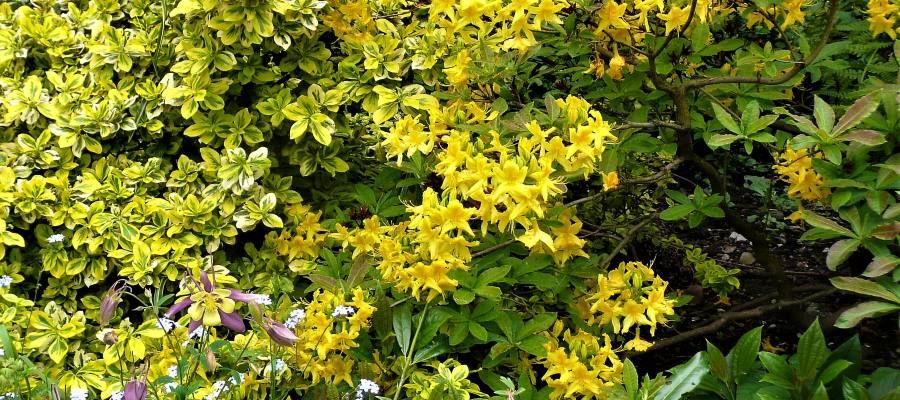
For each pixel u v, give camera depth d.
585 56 2.55
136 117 2.59
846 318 1.63
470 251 2.20
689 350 2.81
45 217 2.55
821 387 1.64
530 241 1.87
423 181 2.35
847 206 1.82
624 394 1.79
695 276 2.91
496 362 2.07
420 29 2.98
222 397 2.03
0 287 2.26
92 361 2.25
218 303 1.68
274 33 2.52
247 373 2.07
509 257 2.16
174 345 2.16
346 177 2.88
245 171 2.45
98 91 2.67
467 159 1.86
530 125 1.86
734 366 1.86
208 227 2.48
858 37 2.40
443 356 2.25
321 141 2.50
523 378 2.02
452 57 2.34
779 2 2.08
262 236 2.75
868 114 1.71
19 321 2.30
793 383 1.76
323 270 2.28
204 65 2.48
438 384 1.90
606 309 2.09
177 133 2.70
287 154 2.67
